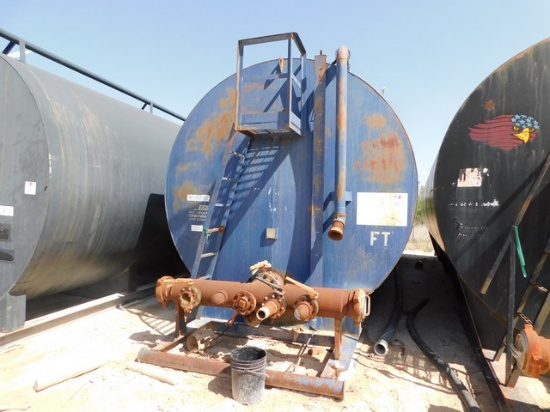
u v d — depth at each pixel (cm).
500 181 391
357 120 429
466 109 402
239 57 427
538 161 379
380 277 423
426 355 439
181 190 504
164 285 408
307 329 444
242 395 322
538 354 277
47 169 432
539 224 379
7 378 365
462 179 403
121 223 557
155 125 701
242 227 474
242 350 353
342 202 410
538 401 361
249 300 368
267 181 466
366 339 498
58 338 461
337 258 436
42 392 340
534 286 354
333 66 440
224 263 480
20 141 441
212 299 387
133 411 312
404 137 414
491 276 384
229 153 450
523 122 384
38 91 450
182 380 361
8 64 443
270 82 452
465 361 432
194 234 497
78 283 561
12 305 447
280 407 321
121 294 616
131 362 386
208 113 493
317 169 434
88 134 504
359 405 329
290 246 455
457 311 611
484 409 336
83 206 482
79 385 352
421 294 707
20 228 439
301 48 443
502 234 390
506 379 348
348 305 357
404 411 324
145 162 609
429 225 586
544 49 379
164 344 410
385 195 420
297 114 447
